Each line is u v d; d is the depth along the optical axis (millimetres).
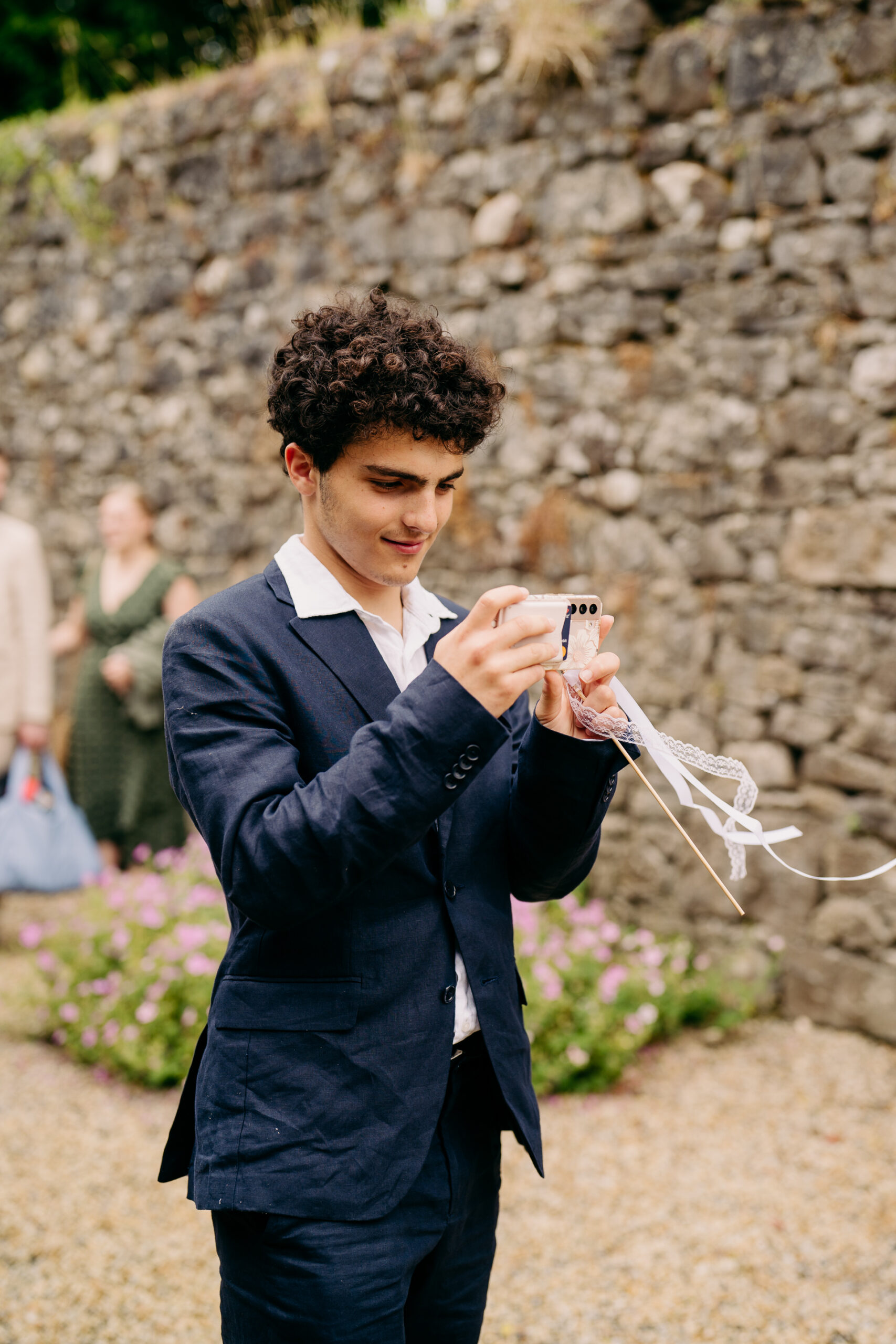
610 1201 2666
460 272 4102
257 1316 1181
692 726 3693
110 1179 2822
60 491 5723
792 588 3484
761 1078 3232
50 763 4379
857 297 3312
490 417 1195
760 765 3570
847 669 3391
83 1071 3439
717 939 3664
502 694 1092
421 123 4145
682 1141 2922
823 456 3402
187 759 1187
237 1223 1198
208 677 1207
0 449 5988
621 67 3648
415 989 1214
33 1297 2350
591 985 3395
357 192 4367
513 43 3822
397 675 1330
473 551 4145
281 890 1085
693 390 3635
